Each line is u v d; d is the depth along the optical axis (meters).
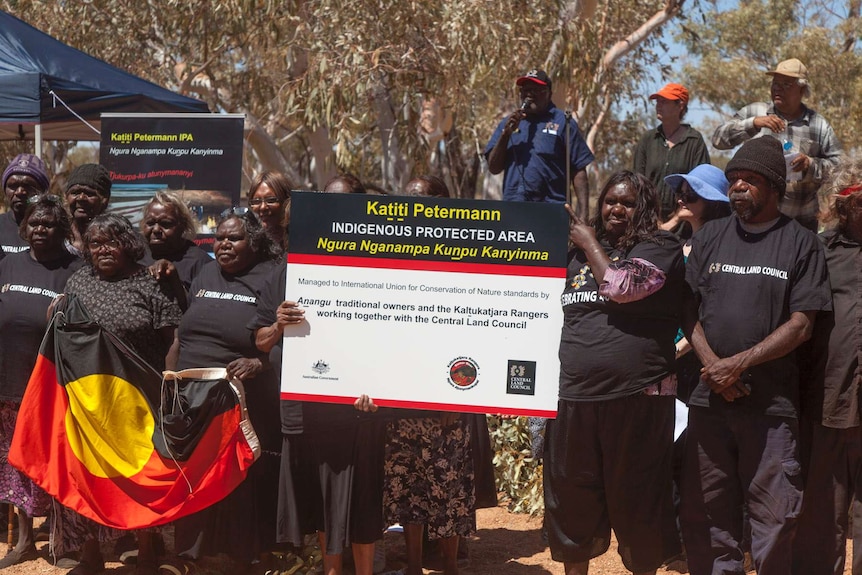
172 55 18.70
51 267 5.93
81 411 5.43
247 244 5.31
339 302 4.80
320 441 4.94
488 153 7.60
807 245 4.41
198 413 5.21
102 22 16.98
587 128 19.73
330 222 4.79
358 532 4.94
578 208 7.35
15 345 5.82
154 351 5.54
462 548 5.92
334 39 14.34
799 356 4.71
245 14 14.33
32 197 6.23
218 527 5.34
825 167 6.71
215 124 7.76
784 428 4.43
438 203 4.71
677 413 5.92
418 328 4.76
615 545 6.10
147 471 5.36
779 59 28.73
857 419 4.61
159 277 5.54
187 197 7.78
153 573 5.66
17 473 5.95
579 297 4.63
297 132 21.09
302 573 5.59
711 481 4.59
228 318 5.28
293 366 4.82
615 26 19.22
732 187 4.48
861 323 4.57
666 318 4.55
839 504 4.76
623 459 4.57
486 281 4.71
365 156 20.94
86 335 5.46
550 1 14.48
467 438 5.51
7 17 10.07
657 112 7.69
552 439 4.77
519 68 14.64
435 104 18.44
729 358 4.39
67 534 5.62
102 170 6.26
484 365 4.72
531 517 6.91
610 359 4.51
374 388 4.78
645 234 4.54
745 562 5.55
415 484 5.41
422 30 14.61
